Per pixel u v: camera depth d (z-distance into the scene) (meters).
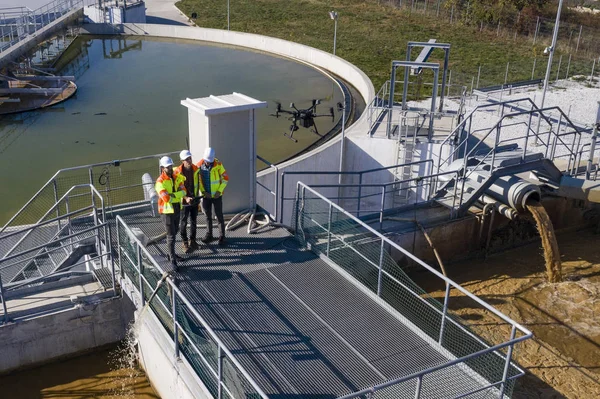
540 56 36.41
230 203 10.93
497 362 8.91
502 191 14.08
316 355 7.61
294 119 21.55
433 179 15.50
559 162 17.50
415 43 19.48
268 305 8.55
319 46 39.41
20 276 11.12
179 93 29.92
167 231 8.96
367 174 19.28
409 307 11.68
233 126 10.39
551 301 12.70
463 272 14.07
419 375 6.22
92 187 10.24
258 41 40.72
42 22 36.62
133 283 9.32
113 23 45.59
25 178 19.28
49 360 10.05
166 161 8.82
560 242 15.57
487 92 26.83
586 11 48.25
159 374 8.55
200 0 55.62
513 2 43.47
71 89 29.95
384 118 21.31
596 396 9.91
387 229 13.71
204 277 9.09
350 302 8.77
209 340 7.57
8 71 30.12
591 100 26.19
